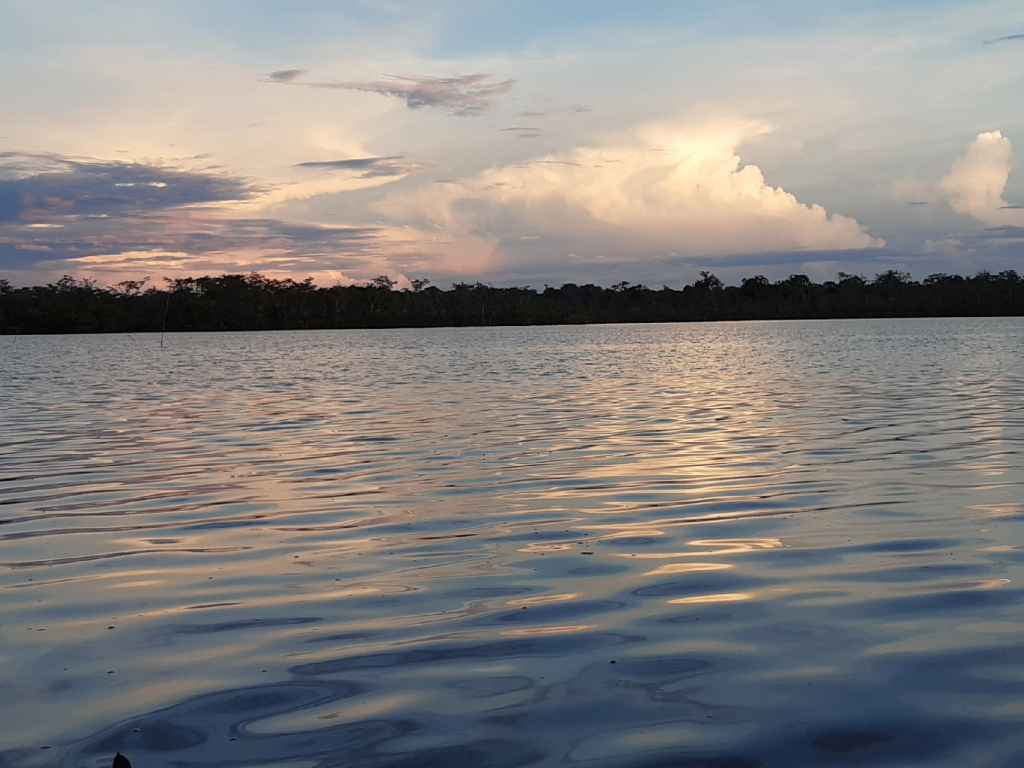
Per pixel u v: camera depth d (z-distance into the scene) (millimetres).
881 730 5246
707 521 10727
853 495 12062
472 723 5406
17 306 158375
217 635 7016
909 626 6930
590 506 11727
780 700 5660
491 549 9578
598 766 4887
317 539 10188
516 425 20875
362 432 20016
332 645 6746
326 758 5004
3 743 5254
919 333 93938
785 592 7867
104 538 10414
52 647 6809
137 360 60844
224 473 14828
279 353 71562
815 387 30531
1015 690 5730
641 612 7406
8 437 19875
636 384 33469
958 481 12859
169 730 5375
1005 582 7988
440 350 73562
